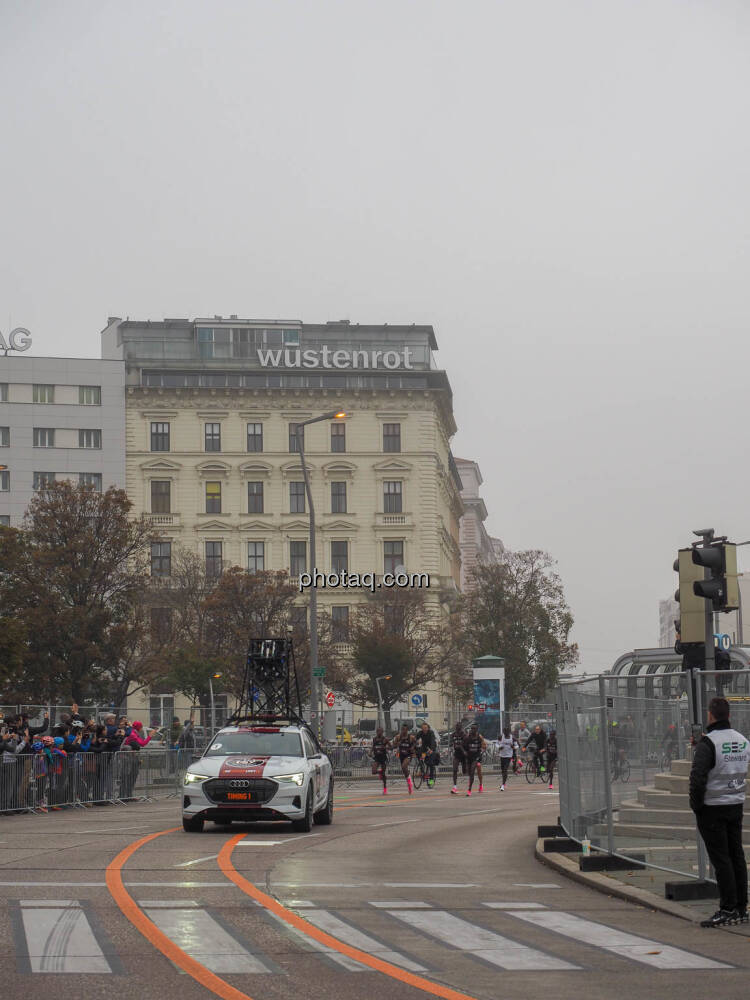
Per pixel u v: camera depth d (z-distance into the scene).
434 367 93.94
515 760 47.78
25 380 87.88
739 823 12.05
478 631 77.94
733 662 41.09
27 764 27.45
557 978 9.45
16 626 44.81
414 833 22.72
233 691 60.66
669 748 16.00
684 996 8.79
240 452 88.56
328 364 90.25
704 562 18.00
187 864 16.80
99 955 10.09
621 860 15.82
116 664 59.34
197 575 69.94
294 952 10.34
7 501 86.88
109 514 59.88
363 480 89.06
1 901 13.10
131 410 88.69
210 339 91.50
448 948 10.70
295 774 22.41
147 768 34.53
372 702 70.50
